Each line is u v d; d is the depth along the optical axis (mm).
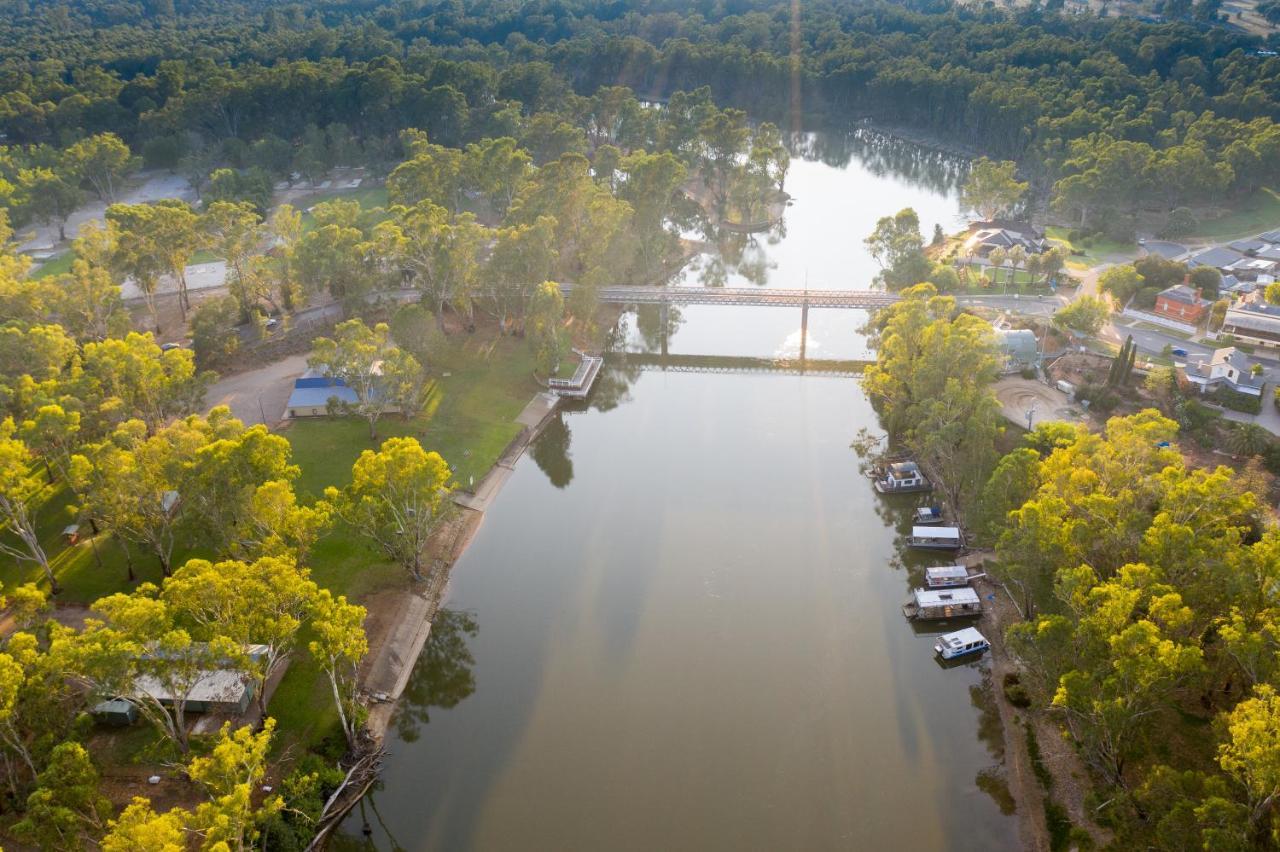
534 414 158250
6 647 79812
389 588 113500
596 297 179875
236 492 97062
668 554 123625
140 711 89625
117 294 159750
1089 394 148500
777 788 88250
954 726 95375
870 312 183500
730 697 99562
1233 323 164750
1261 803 65500
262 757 75000
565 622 111312
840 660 104750
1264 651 75312
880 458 144625
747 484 139500
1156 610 78188
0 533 115438
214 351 160750
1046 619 82562
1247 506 93625
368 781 88938
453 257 170125
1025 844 81750
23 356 131625
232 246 177625
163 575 109250
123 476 98188
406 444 107062
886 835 83250
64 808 67812
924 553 121875
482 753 92938
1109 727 74000
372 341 144000
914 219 197125
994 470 112375
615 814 85750
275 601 84062
